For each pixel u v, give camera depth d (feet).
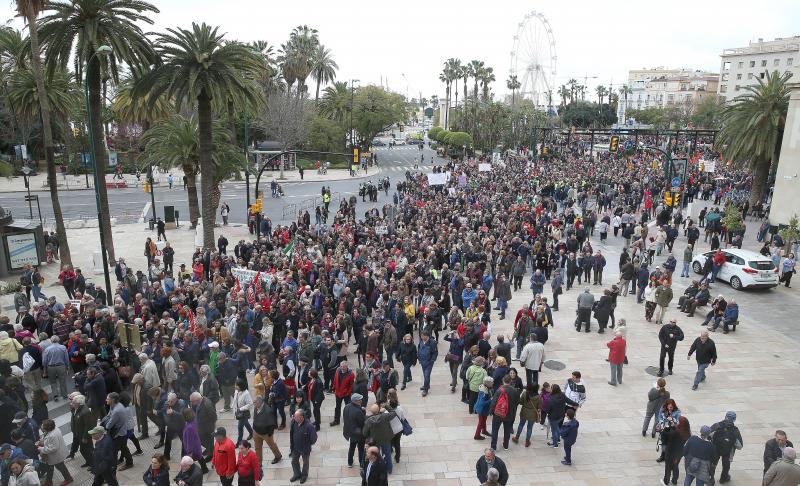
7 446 31.14
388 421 35.50
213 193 124.26
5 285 79.66
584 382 49.98
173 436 37.81
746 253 82.99
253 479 31.42
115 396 36.68
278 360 53.31
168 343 44.65
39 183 193.47
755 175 139.13
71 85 173.47
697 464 32.94
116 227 127.24
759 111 125.49
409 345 48.96
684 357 56.18
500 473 29.94
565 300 74.59
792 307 73.67
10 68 164.14
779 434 32.48
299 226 108.88
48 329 52.26
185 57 89.35
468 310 55.93
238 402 39.19
